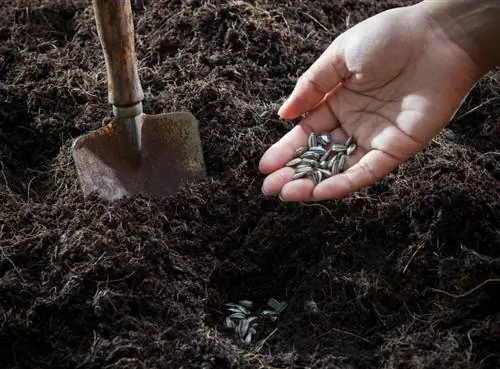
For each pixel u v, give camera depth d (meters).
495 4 0.54
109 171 0.57
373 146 0.55
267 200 0.58
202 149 0.60
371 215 0.56
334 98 0.59
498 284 0.52
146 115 0.58
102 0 0.51
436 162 0.58
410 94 0.55
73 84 0.64
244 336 0.54
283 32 0.66
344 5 0.72
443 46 0.54
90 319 0.52
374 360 0.51
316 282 0.55
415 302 0.53
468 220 0.54
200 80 0.63
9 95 0.64
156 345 0.51
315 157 0.57
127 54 0.53
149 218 0.56
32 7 0.70
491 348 0.50
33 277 0.53
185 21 0.67
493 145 0.61
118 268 0.53
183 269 0.55
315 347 0.52
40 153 0.63
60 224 0.56
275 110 0.61
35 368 0.50
